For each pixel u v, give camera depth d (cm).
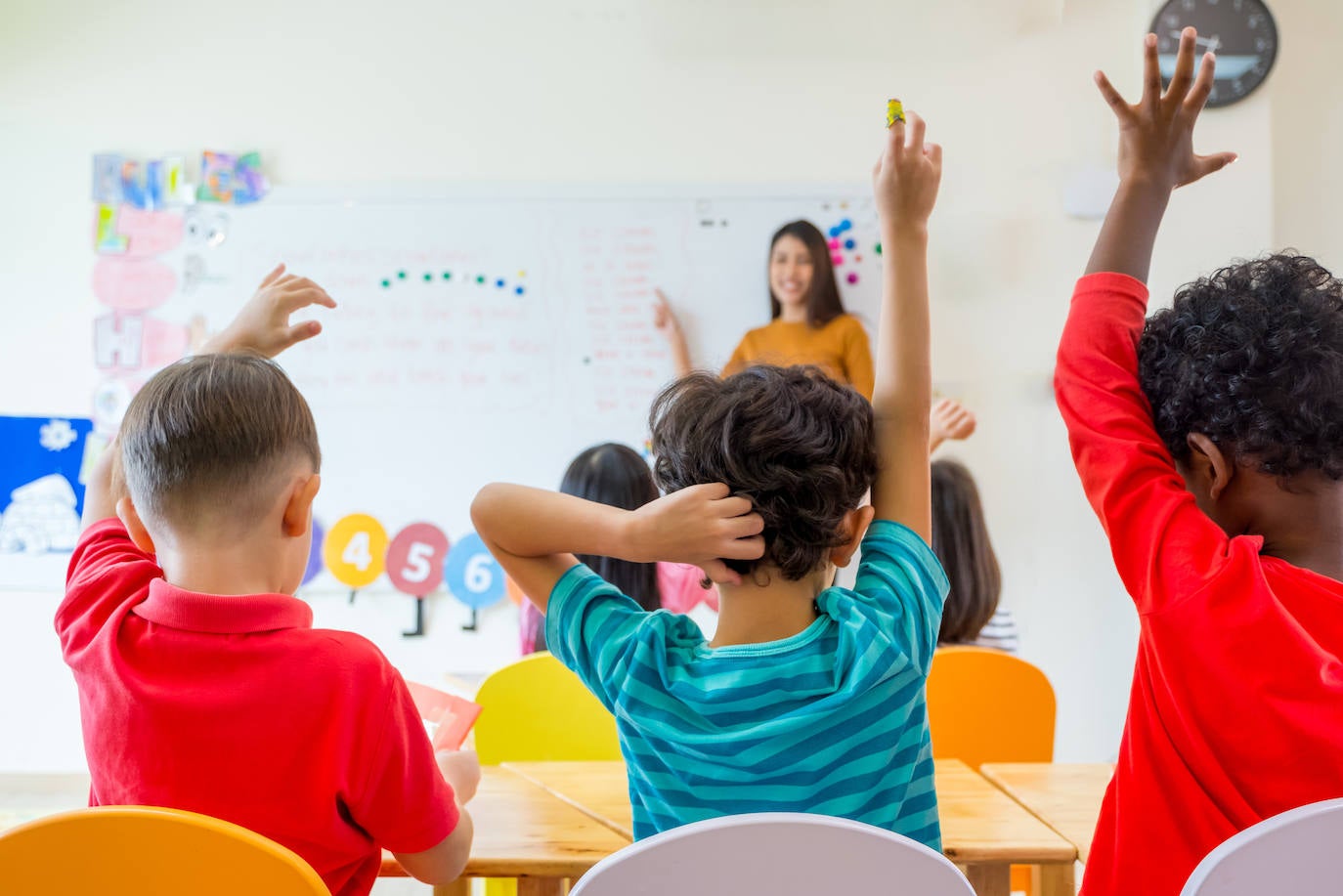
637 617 94
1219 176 294
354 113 312
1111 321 95
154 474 92
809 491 87
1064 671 305
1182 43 95
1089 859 95
